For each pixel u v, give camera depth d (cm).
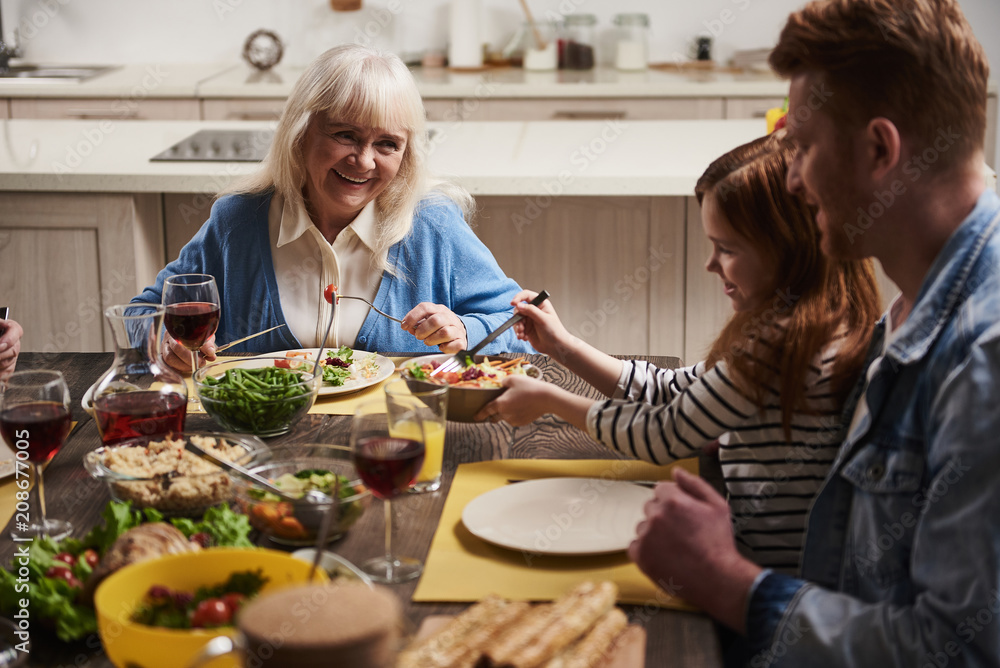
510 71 477
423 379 140
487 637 78
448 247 201
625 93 429
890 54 94
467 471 126
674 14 485
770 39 486
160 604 84
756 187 120
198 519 109
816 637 90
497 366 151
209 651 72
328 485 108
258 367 154
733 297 132
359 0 481
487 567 100
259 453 118
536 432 141
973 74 95
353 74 178
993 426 87
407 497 118
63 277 281
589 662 77
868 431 103
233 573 87
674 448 122
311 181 191
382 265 195
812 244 119
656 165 277
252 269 196
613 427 126
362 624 65
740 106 429
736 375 119
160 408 126
